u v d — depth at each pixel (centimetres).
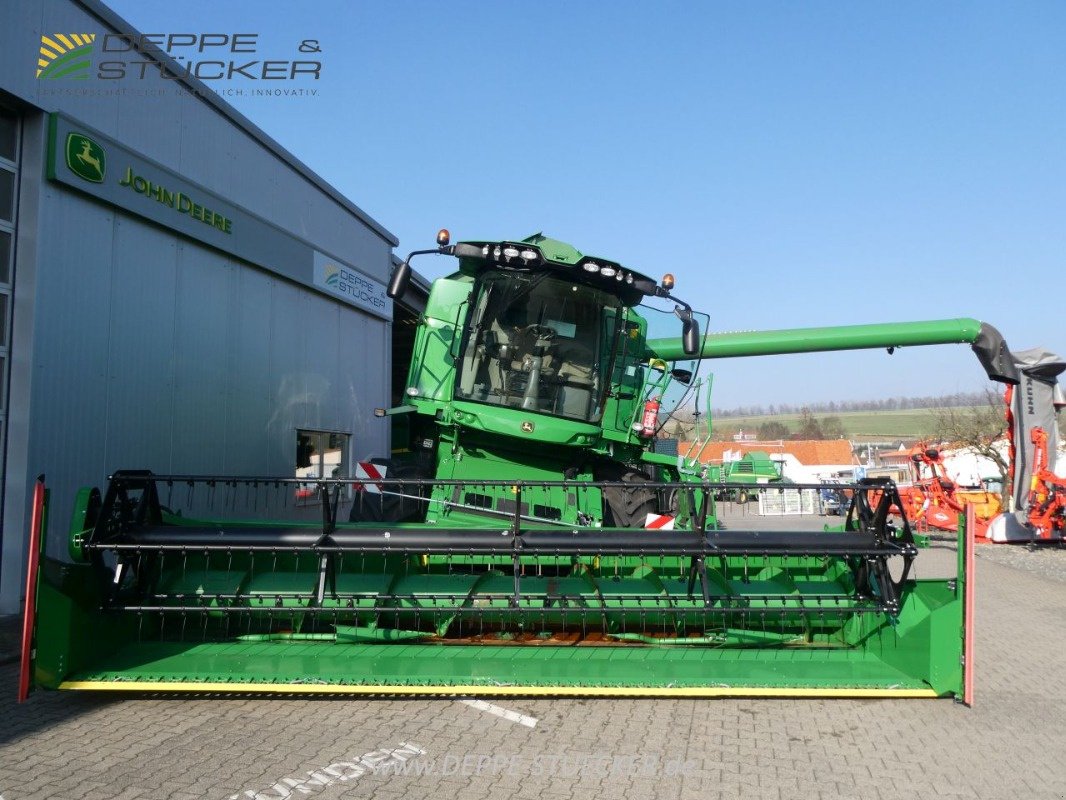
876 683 554
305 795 397
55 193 884
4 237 845
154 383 1052
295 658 550
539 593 595
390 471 824
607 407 861
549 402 834
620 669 548
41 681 511
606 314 852
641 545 560
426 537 559
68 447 894
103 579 556
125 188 986
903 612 580
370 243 1806
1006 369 1374
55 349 879
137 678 525
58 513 877
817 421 9869
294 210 1451
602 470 898
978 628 906
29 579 504
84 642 540
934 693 546
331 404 1617
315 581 600
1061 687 635
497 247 809
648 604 594
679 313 843
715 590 611
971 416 3766
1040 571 1430
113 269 976
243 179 1276
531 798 399
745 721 530
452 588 601
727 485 579
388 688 520
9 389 844
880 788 420
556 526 757
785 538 573
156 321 1058
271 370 1374
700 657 577
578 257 844
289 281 1442
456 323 858
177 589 596
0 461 829
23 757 439
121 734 480
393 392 2864
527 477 853
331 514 571
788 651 605
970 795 413
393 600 584
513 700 566
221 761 438
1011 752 475
